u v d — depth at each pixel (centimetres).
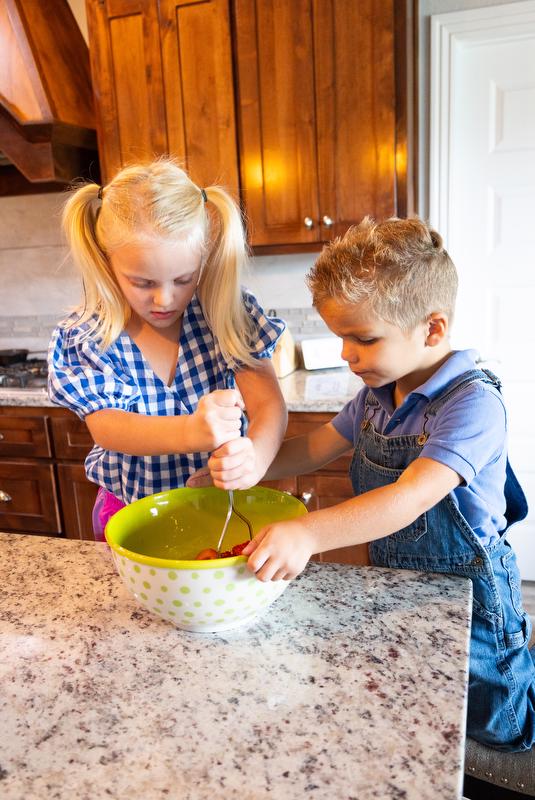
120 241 84
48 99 205
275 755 50
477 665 89
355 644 64
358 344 85
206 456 109
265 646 65
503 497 94
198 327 106
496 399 85
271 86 196
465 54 221
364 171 195
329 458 109
